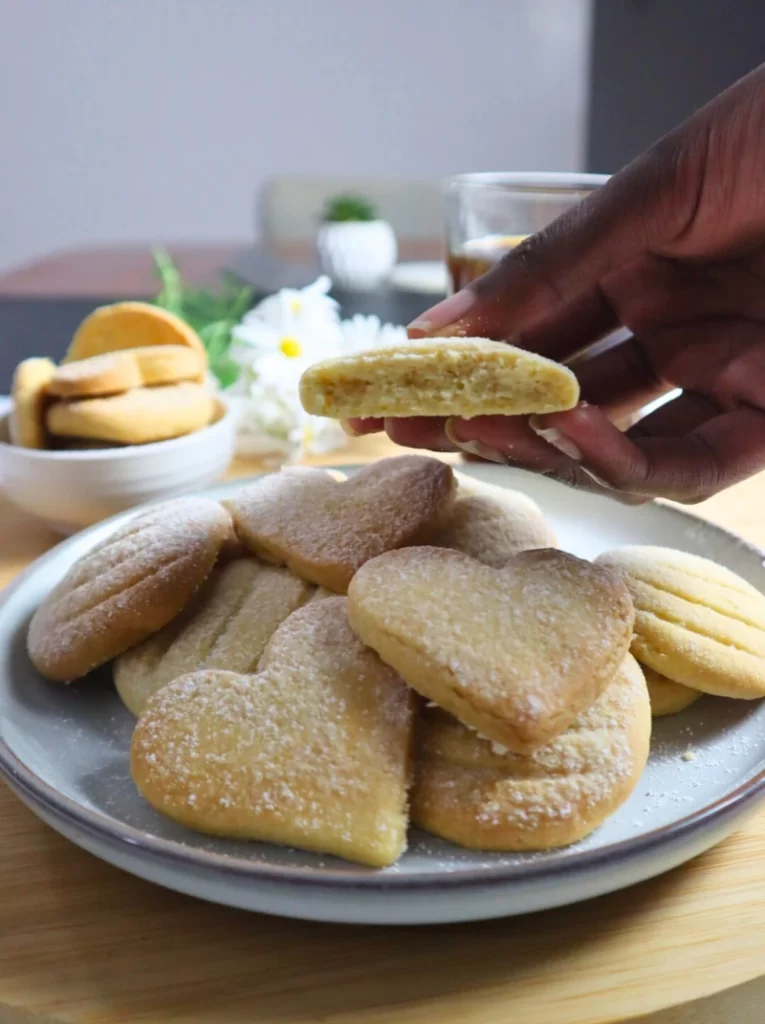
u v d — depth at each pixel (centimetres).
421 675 24
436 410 27
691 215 31
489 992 21
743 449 33
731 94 29
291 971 22
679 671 27
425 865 23
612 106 129
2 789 27
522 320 32
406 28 146
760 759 26
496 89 150
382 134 154
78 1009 21
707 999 21
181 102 151
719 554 34
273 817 23
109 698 30
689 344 35
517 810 23
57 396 41
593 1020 20
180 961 22
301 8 144
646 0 117
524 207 45
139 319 44
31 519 44
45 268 112
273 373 48
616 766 24
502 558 31
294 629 27
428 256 111
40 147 155
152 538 31
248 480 39
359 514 31
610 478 30
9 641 30
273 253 117
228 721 25
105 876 24
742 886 24
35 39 146
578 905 23
